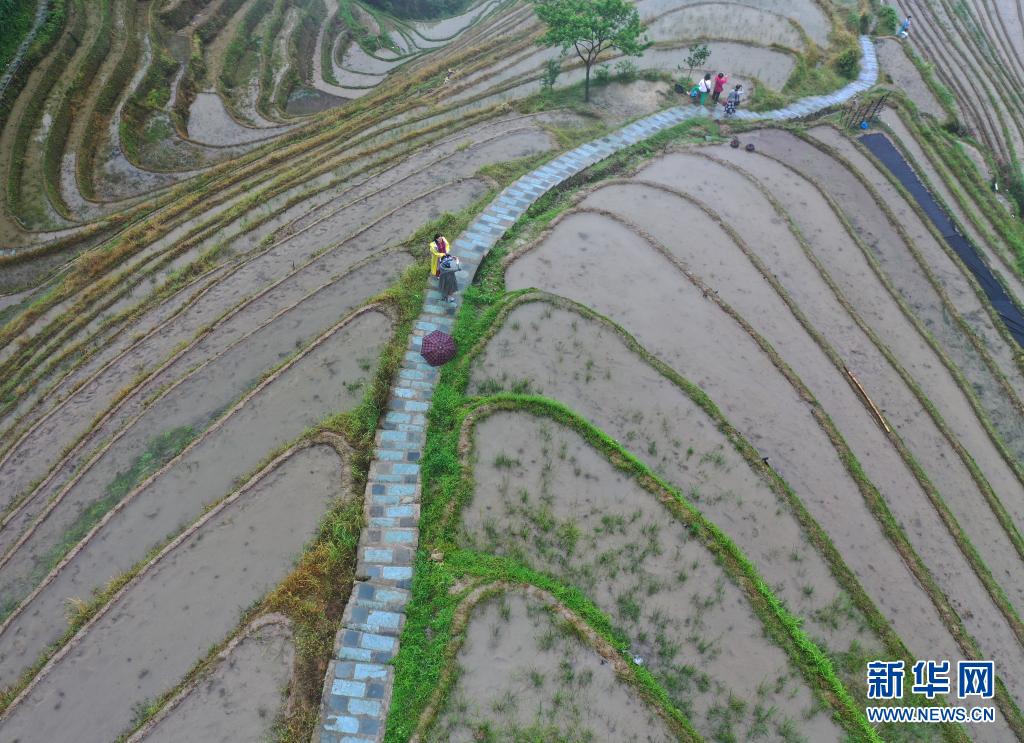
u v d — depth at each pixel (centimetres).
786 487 1284
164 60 3459
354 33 4697
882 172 2422
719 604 1074
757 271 1789
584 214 1866
